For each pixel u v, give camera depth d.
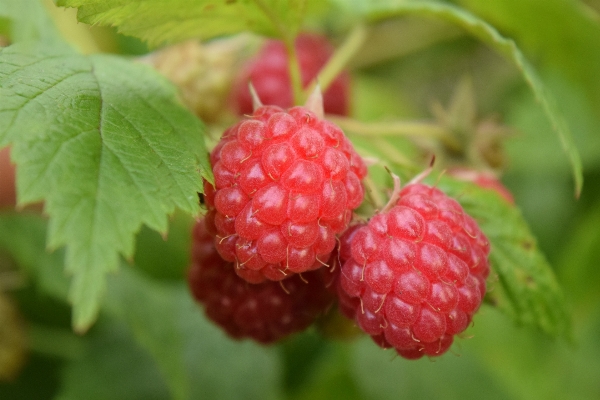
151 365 0.23
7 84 0.16
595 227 0.23
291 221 0.16
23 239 0.22
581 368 0.25
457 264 0.16
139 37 0.18
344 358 0.24
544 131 0.27
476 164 0.21
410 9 0.21
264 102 0.22
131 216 0.15
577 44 0.24
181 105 0.17
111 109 0.16
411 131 0.21
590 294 0.24
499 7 0.24
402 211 0.16
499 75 0.30
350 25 0.27
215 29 0.18
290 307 0.17
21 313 0.23
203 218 0.17
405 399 0.24
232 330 0.18
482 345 0.25
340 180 0.16
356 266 0.16
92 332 0.23
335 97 0.22
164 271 0.23
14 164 0.15
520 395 0.25
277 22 0.18
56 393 0.23
